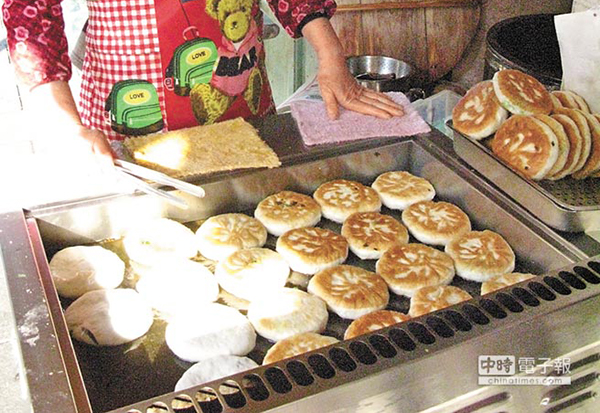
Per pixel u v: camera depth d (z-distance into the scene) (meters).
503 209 1.23
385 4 2.50
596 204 1.13
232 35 1.53
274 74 2.74
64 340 0.92
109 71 1.49
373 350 0.85
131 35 1.44
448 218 1.31
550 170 1.18
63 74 1.33
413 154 1.45
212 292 1.16
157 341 1.08
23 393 0.86
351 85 1.56
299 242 1.26
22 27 1.27
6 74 2.26
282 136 1.44
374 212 1.36
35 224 1.16
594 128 1.21
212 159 1.33
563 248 1.12
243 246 1.26
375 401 0.83
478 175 1.31
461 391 0.89
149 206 1.27
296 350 1.02
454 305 0.92
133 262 1.23
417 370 0.84
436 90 2.64
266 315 1.10
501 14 2.61
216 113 1.61
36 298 0.96
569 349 0.96
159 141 1.37
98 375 1.01
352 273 1.19
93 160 1.24
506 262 1.19
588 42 1.29
